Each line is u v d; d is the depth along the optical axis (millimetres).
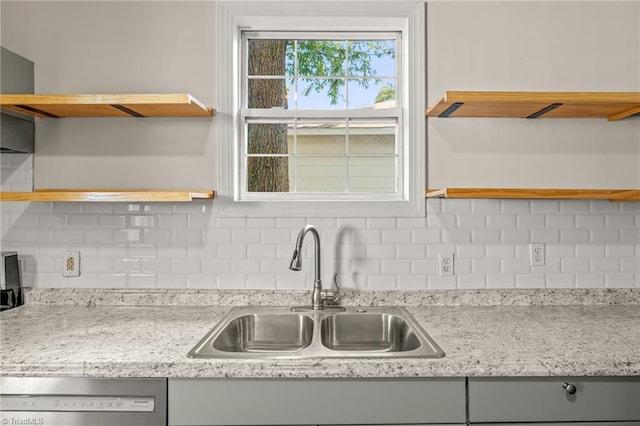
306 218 2014
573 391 1261
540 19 2027
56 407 1251
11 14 2006
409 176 2018
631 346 1388
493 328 1599
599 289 2004
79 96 1700
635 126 2025
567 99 1674
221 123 2008
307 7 2004
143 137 2008
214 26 2021
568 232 2020
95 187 2004
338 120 2125
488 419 1264
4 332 1539
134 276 2006
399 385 1259
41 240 2004
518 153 2023
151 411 1251
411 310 1896
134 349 1351
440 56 2021
